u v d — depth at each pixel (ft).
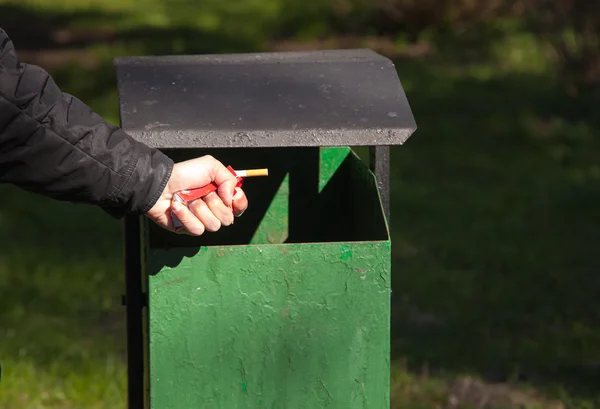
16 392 20.83
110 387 21.11
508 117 50.37
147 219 11.68
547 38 53.57
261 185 15.24
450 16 70.03
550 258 30.94
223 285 10.55
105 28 77.36
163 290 10.46
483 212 36.22
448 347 23.90
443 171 42.16
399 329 25.12
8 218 34.94
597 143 46.42
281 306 10.68
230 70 12.35
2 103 9.00
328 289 10.71
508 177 41.19
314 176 15.25
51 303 26.63
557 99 52.65
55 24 79.00
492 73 60.59
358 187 13.92
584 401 20.77
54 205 36.81
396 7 70.69
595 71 52.75
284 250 10.56
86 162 9.45
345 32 73.77
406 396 21.04
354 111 11.27
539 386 21.72
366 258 10.69
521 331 25.12
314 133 10.83
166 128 10.71
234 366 10.74
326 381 10.90
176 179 10.01
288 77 12.14
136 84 11.81
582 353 23.66
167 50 67.21
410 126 10.98
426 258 30.99
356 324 10.82
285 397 10.88
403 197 38.14
